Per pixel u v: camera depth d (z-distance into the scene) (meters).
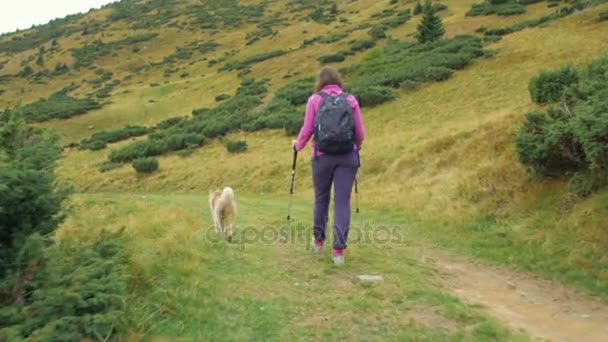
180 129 41.03
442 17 69.88
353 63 55.25
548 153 8.14
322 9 116.00
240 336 3.78
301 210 11.78
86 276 3.50
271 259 5.87
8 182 3.38
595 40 32.94
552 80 14.23
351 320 4.17
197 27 129.62
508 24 52.50
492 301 5.11
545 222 7.48
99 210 12.05
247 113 43.72
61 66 113.12
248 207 12.79
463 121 22.41
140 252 5.20
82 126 59.28
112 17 155.00
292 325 4.05
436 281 5.59
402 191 12.45
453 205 9.45
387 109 32.50
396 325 4.11
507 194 8.75
